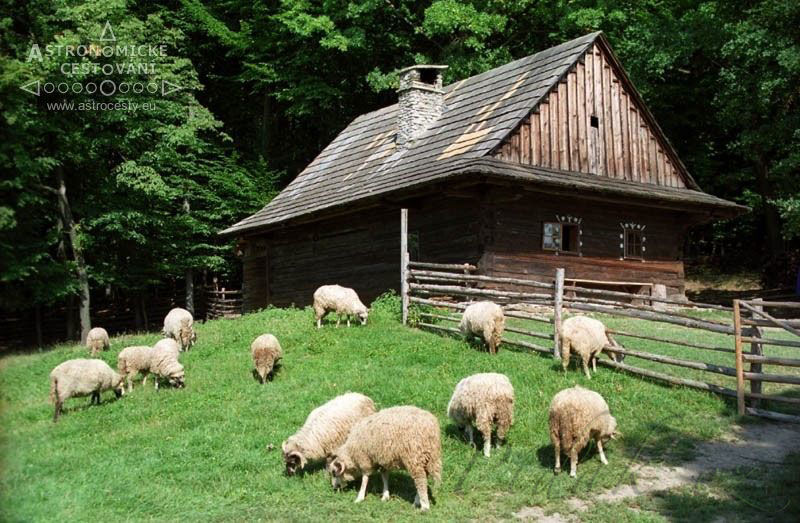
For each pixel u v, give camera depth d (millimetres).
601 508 7086
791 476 7773
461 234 17969
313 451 7984
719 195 35969
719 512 6984
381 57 35594
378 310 16734
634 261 20391
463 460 8219
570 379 10883
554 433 7898
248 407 10461
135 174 23484
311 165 27172
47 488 7422
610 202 19297
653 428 9195
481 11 31125
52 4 17125
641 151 20984
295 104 35000
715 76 31281
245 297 27578
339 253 21938
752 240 36031
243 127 40688
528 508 7176
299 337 14570
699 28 27656
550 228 18562
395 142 22562
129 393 11898
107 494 7559
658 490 7543
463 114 20922
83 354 14914
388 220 20172
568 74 19531
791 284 27359
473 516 6930
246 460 8445
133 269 26922
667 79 32688
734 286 31125
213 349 14609
